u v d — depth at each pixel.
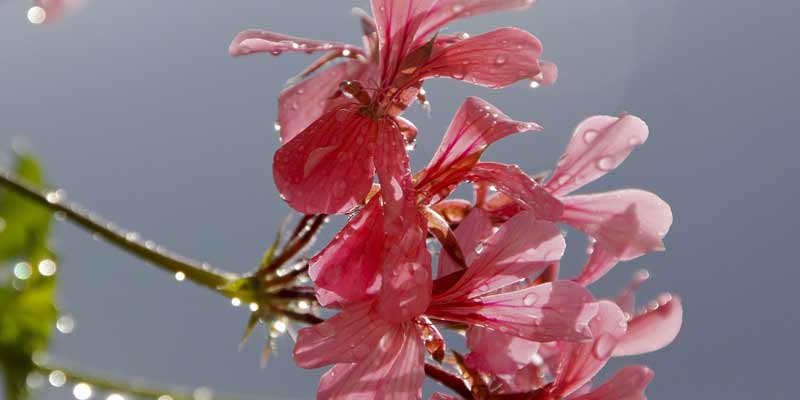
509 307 0.44
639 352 0.45
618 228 0.45
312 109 0.46
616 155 0.45
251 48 0.44
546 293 0.44
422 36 0.44
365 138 0.43
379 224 0.43
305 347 0.42
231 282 0.47
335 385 0.43
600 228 0.45
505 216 0.45
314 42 0.45
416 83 0.44
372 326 0.43
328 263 0.43
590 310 0.43
